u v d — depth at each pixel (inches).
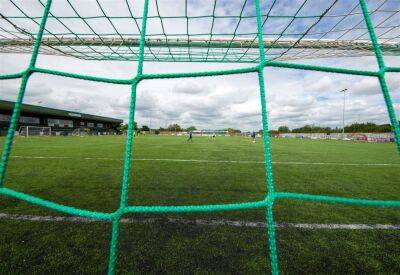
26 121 1531.7
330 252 76.0
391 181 181.0
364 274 65.6
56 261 68.6
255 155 354.6
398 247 79.8
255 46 144.0
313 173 210.7
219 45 145.2
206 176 187.9
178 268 66.2
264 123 55.9
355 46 142.0
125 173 51.6
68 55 163.2
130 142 53.6
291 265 68.7
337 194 145.1
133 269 65.4
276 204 121.1
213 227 92.4
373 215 107.0
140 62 60.9
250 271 65.5
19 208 108.6
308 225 95.7
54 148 428.5
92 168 218.5
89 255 71.7
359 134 1422.2
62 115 1734.7
